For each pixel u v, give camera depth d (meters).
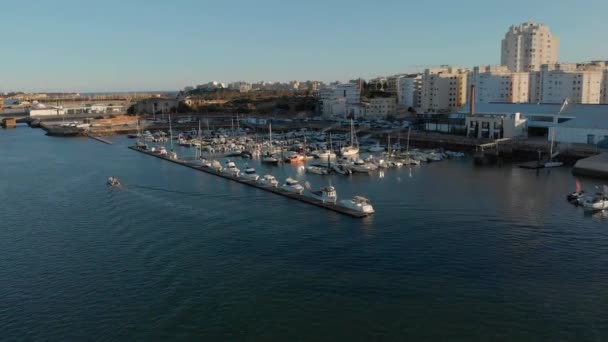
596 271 61.44
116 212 92.12
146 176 130.75
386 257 67.06
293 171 135.88
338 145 183.25
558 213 86.81
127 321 51.56
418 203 95.88
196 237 76.56
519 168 135.38
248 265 65.12
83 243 74.75
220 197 103.94
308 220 85.19
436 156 153.38
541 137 179.12
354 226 81.19
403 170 135.00
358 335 48.50
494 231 77.25
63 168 145.88
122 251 71.00
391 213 88.81
